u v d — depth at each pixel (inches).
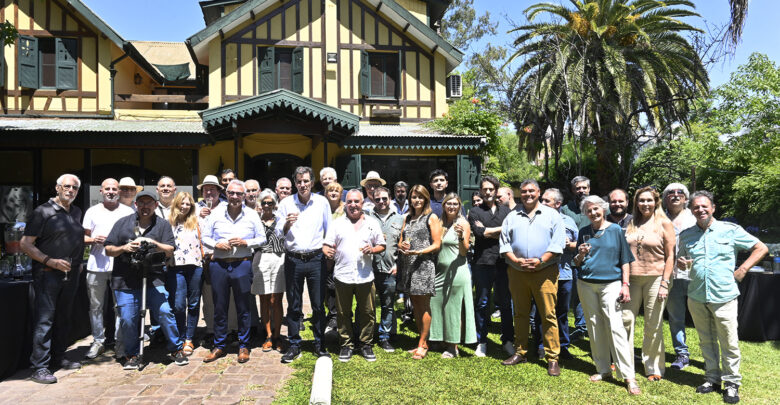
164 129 425.4
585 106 490.0
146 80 624.7
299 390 167.0
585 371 192.2
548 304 189.2
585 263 183.9
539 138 593.6
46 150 448.5
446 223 212.1
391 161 497.7
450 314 206.2
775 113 672.4
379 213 229.8
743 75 709.9
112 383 174.6
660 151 599.8
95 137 410.3
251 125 403.9
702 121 724.0
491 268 212.1
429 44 533.6
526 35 611.8
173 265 201.9
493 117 499.8
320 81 523.5
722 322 167.2
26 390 168.1
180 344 196.2
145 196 191.3
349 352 202.4
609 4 586.9
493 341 233.6
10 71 475.5
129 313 190.4
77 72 486.3
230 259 199.0
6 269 210.2
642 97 550.0
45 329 179.0
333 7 526.6
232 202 197.9
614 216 199.2
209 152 461.4
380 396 164.6
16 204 449.4
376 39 534.6
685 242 183.8
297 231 197.3
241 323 200.5
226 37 510.6
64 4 483.2
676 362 198.5
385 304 215.8
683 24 597.0
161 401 158.2
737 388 164.9
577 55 541.6
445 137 462.3
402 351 214.2
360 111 529.0
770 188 612.1
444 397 164.6
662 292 177.8
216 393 165.3
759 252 168.2
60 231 184.7
